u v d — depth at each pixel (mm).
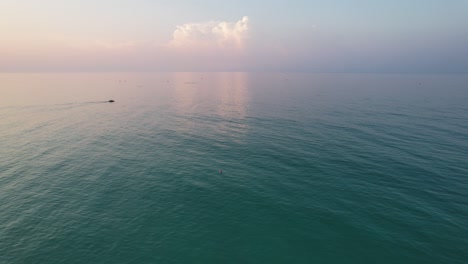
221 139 57406
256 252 24125
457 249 23531
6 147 52938
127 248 24656
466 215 27953
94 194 34250
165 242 25438
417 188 33719
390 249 23922
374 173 38406
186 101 121688
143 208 31031
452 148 47594
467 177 36188
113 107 105188
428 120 70750
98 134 63406
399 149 47844
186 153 48969
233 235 26359
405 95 130750
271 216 29250
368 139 54281
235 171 40594
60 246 24875
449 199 30969
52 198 33219
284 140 55281
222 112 90438
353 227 26969
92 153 49438
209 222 28391
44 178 38781
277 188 35125
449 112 82000
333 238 25625
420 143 50875
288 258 23422
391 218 28047
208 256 23719
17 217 29234
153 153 49281
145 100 126688
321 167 41062
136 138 59562
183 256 23719
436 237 25016
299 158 44938
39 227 27547
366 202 31172
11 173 40375
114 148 52438
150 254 23953
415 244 24312
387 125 65875
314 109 92062
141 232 26844
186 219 28922
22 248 24562
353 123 68812
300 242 25250
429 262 22375
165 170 41438
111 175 39812
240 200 32469
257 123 71750
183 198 33125
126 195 34000
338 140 54125
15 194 34125
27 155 48250
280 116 80625
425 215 28188
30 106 106562
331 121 71750
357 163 42094
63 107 104875
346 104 102375
